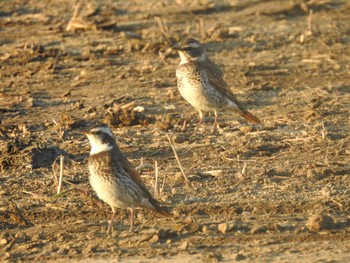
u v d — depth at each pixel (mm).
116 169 11656
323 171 14102
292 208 12797
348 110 17609
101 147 11734
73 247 11617
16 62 21219
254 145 15516
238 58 21656
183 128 16594
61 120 16875
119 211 12844
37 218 12812
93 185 11875
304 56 21672
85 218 12758
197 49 16641
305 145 15570
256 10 25688
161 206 12367
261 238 11711
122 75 20109
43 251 11555
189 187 13656
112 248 11492
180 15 25344
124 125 16922
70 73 20500
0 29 24125
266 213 12695
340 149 15297
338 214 12609
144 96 18750
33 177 14336
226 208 12828
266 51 22188
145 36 23234
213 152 15297
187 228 11977
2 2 26781
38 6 26375
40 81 19906
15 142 15117
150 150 15445
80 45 22516
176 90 19016
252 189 13562
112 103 18250
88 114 17625
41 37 23281
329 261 10875
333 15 25344
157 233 11742
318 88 19078
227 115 17641
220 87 16484
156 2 26672
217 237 11781
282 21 24766
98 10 25578
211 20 24953
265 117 17344
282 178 13969
